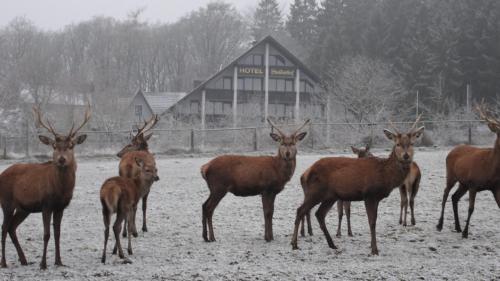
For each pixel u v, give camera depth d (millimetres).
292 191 17891
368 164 11117
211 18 82875
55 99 56500
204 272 9898
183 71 80750
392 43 52688
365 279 9469
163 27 85875
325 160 11508
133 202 11312
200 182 19969
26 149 30734
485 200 15828
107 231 10625
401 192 13375
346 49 54250
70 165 10305
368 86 41250
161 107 53188
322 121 39531
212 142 33219
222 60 81062
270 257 10898
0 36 66062
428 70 47219
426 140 31422
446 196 13000
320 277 9562
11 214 10617
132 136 16875
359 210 15055
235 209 15492
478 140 32656
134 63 79250
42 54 66438
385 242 11938
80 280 9570
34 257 11180
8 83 50500
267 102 45750
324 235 12453
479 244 11594
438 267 10055
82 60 77000
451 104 44781
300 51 71875
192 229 13453
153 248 11734
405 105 43062
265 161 12258
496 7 49188
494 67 46938
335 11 66750
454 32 48250
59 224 10539
